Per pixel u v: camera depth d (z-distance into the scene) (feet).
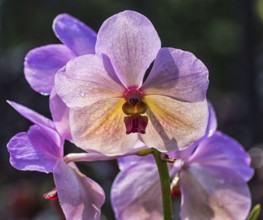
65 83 1.21
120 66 1.22
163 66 1.22
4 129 6.07
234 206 1.46
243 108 7.33
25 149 1.24
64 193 1.22
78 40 1.33
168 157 1.34
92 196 1.25
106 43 1.21
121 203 1.45
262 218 2.89
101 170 3.19
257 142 7.09
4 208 4.42
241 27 7.56
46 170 1.23
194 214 1.46
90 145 1.25
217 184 1.45
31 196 3.70
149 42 1.22
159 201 1.45
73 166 1.28
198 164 1.46
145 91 1.24
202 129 1.24
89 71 1.22
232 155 1.46
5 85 6.27
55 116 1.24
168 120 1.25
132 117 1.23
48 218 3.59
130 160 1.45
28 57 1.33
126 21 1.21
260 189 3.23
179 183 1.45
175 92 1.23
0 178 5.35
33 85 1.33
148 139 1.25
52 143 1.25
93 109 1.24
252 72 7.48
